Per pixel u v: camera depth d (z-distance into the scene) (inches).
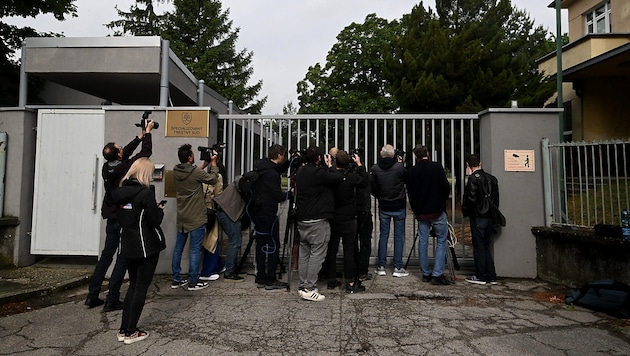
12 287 195.3
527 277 217.8
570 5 581.0
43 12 401.1
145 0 1061.1
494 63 455.8
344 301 180.4
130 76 274.4
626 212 179.2
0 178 241.6
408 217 450.6
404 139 237.1
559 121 222.1
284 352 130.6
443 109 464.8
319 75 1016.9
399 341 138.3
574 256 196.9
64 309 174.6
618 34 426.3
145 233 137.9
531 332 146.0
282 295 190.1
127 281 218.2
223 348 133.8
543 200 219.3
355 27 974.4
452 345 135.2
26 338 143.2
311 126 275.0
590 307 168.9
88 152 246.1
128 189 138.5
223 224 211.8
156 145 229.9
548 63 515.2
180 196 196.2
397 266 220.5
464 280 215.5
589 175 201.6
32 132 251.9
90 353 131.0
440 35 475.2
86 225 245.0
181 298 186.1
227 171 248.7
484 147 230.5
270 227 198.7
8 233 239.9
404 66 494.3
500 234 219.5
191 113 229.9
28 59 264.5
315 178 180.5
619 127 421.7
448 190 206.2
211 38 1232.2
